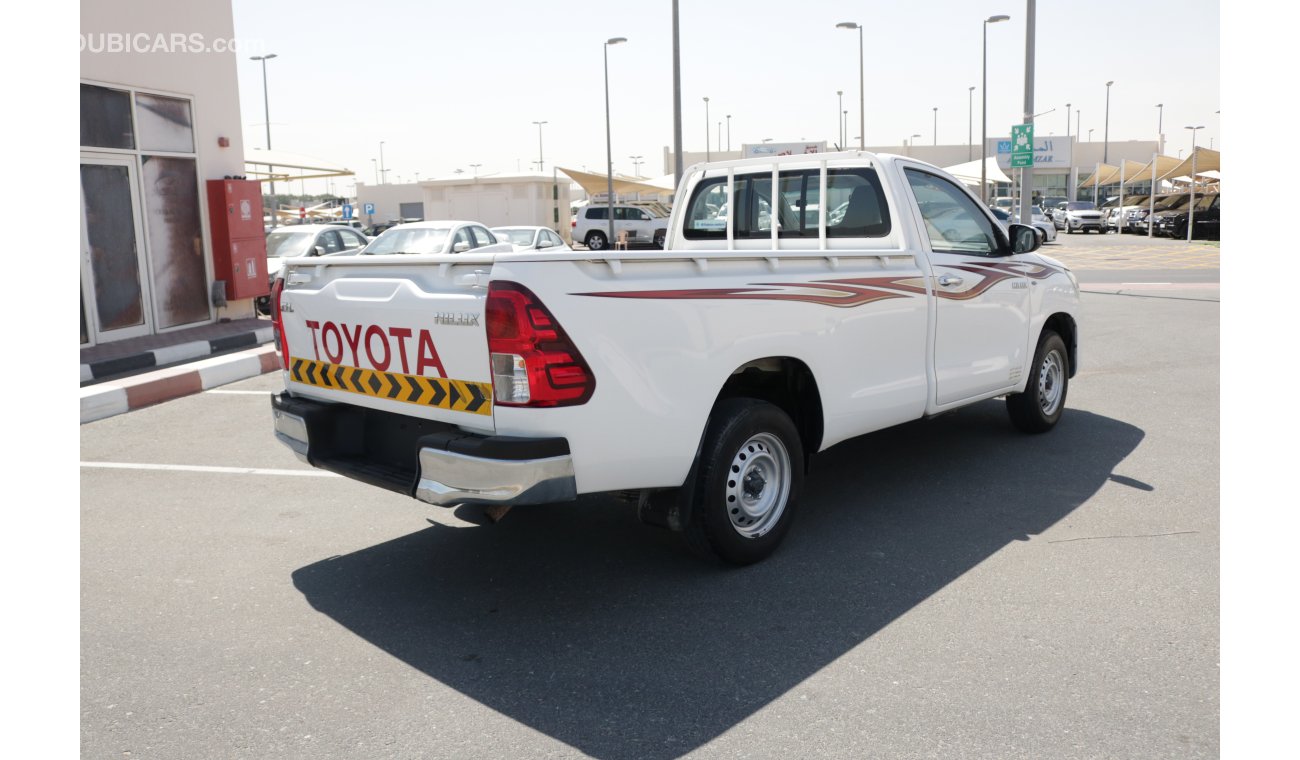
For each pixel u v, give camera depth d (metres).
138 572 4.55
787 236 5.93
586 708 3.22
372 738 3.06
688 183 6.39
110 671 3.53
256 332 12.50
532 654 3.63
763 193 6.00
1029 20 18.30
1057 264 6.94
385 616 4.01
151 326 12.38
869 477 5.86
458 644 3.73
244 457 6.78
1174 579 4.16
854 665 3.46
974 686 3.29
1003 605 3.95
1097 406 7.71
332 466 4.29
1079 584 4.14
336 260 4.27
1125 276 20.48
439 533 5.07
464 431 3.83
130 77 11.80
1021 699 3.19
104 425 7.90
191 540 5.01
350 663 3.59
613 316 3.71
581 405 3.64
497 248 14.31
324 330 4.38
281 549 4.86
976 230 6.07
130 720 3.18
